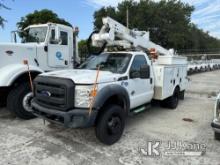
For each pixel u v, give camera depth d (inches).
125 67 189.9
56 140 173.2
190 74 788.0
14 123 213.2
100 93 151.3
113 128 165.6
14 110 212.1
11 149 156.6
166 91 245.4
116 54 211.3
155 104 289.1
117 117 169.2
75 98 148.9
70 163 138.7
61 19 1013.8
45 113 159.3
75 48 293.3
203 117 241.4
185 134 188.4
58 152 153.1
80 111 145.3
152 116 244.5
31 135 182.9
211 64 993.5
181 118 237.0
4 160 140.9
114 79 170.4
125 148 160.2
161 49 325.4
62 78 153.3
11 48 219.3
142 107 217.3
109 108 161.2
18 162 138.9
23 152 152.3
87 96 147.4
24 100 215.3
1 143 166.4
